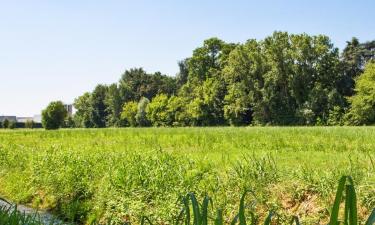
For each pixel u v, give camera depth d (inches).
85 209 444.1
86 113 5748.0
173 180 416.2
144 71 5792.3
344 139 812.0
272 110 3378.4
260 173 389.4
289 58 3366.1
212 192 378.6
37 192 552.4
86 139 1222.9
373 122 2970.0
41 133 1747.0
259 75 3528.5
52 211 491.5
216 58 4269.2
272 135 979.9
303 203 335.9
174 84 5339.6
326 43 3393.2
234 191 373.7
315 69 3376.0
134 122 5103.3
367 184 317.1
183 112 4124.0
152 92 5477.4
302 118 3196.4
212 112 3818.9
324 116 3139.8
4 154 758.5
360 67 3671.3
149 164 474.0
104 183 464.1
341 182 80.8
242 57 3555.6
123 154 580.4
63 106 3855.8
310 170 394.6
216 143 836.6
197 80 4215.1
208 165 450.6
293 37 3400.6
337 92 3198.8
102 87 5802.2
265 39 3550.7
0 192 618.5
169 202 373.7
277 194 356.5
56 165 572.7
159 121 4441.4
